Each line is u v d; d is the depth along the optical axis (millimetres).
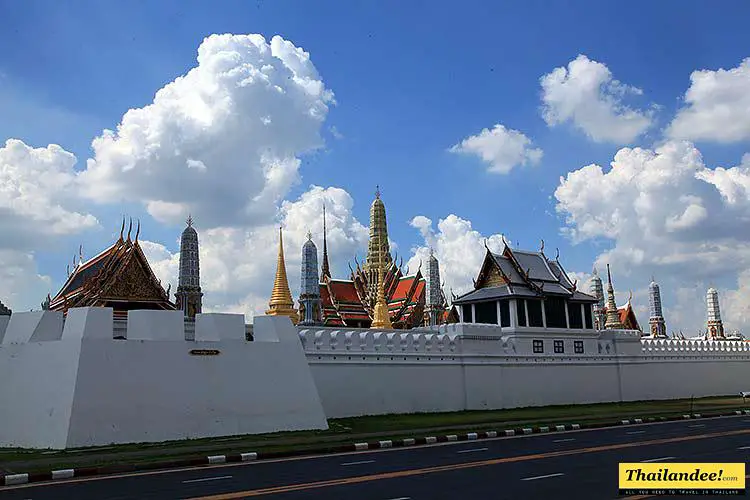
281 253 59281
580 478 17625
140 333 27344
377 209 101500
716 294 94062
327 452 24109
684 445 24625
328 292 91625
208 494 15664
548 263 53250
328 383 36875
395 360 39969
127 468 19938
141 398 26297
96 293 43438
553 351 49438
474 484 16812
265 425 29406
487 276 51375
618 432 30734
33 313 28016
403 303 94500
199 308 51938
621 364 53375
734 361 62469
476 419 36562
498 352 45750
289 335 31672
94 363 25531
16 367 27375
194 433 27266
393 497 15133
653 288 90500
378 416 38094
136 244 44656
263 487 16578
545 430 31609
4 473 18750
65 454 22719
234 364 29297
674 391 56781
